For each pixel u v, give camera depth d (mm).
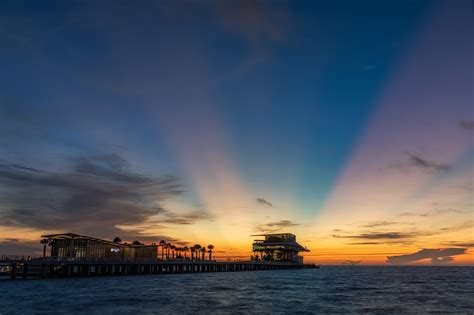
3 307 55562
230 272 189750
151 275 138750
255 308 59594
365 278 160750
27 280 101062
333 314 55688
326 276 176250
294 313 56031
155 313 53375
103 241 127125
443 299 74562
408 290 94938
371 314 55938
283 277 153500
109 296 69312
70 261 109812
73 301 62219
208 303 63625
